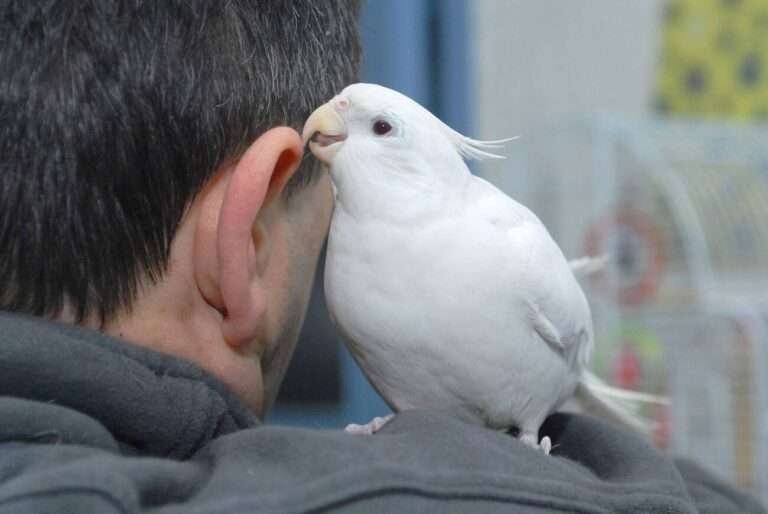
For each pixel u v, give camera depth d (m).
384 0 2.19
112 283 0.64
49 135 0.61
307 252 0.79
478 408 0.83
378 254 0.79
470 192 0.84
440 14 2.28
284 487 0.55
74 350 0.59
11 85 0.61
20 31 0.62
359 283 0.80
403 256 0.79
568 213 2.41
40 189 0.61
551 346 0.83
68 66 0.62
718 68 2.53
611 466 0.76
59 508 0.49
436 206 0.80
